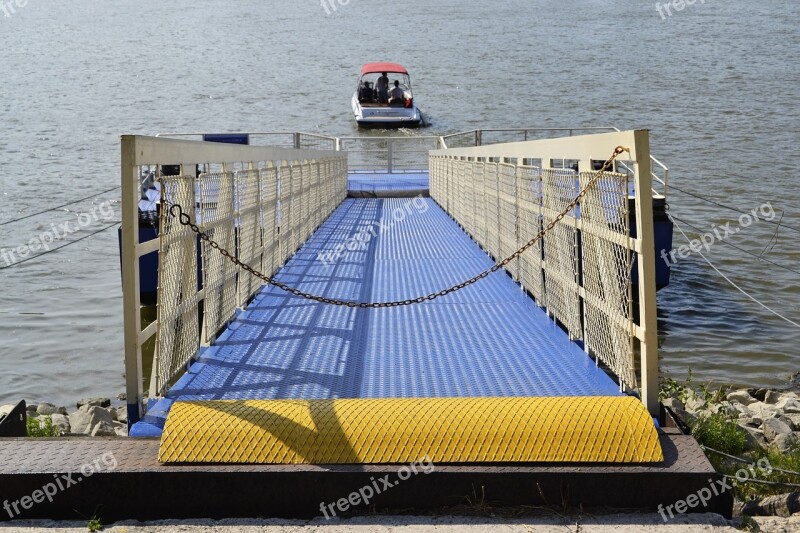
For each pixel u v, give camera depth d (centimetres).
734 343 1320
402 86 5344
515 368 660
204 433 474
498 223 1101
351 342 741
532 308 863
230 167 780
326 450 468
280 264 1109
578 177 691
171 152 576
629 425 479
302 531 439
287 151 1113
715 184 2953
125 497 454
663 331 1388
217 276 739
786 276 1745
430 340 747
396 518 452
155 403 568
